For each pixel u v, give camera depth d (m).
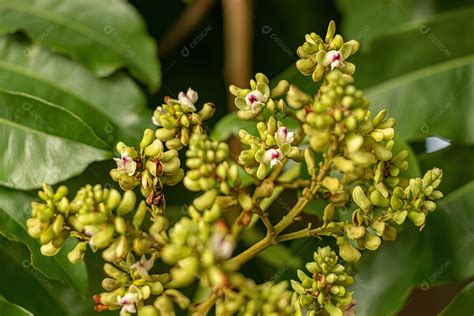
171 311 0.31
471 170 0.41
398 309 0.39
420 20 0.42
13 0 0.40
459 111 0.42
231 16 0.43
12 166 0.37
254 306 0.30
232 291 0.31
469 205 0.41
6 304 0.36
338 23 0.45
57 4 0.41
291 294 0.31
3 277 0.37
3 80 0.39
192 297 0.40
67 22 0.40
